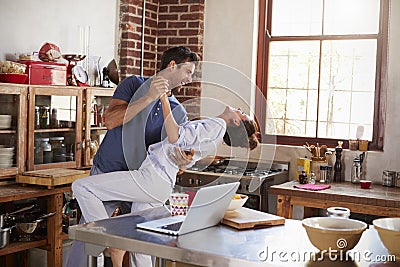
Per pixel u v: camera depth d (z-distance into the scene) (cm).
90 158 527
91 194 383
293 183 559
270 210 590
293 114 639
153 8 661
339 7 613
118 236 250
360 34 603
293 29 636
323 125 624
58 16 541
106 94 545
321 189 527
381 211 489
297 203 522
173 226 267
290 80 639
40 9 522
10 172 457
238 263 222
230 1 645
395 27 568
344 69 612
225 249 235
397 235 228
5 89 445
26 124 467
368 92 600
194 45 654
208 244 242
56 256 474
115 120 401
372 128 596
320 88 624
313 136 629
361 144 580
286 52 639
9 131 454
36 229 487
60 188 472
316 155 587
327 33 620
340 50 614
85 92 521
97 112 538
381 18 592
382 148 588
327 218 252
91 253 266
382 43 593
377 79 595
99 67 588
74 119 512
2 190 446
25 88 462
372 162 578
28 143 470
